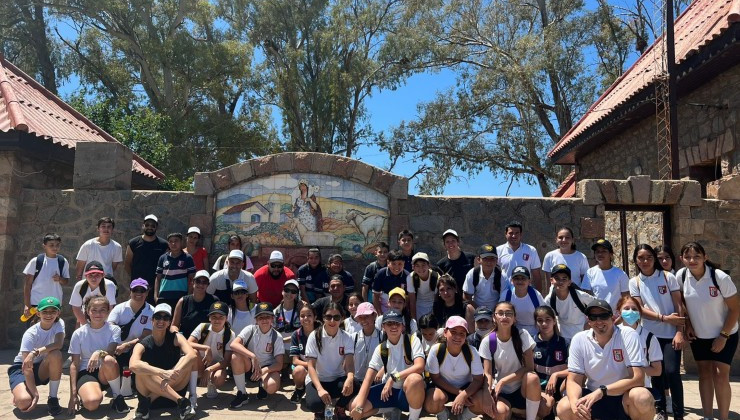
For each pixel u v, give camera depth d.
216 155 26.38
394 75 25.34
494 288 6.50
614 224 12.90
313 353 5.89
